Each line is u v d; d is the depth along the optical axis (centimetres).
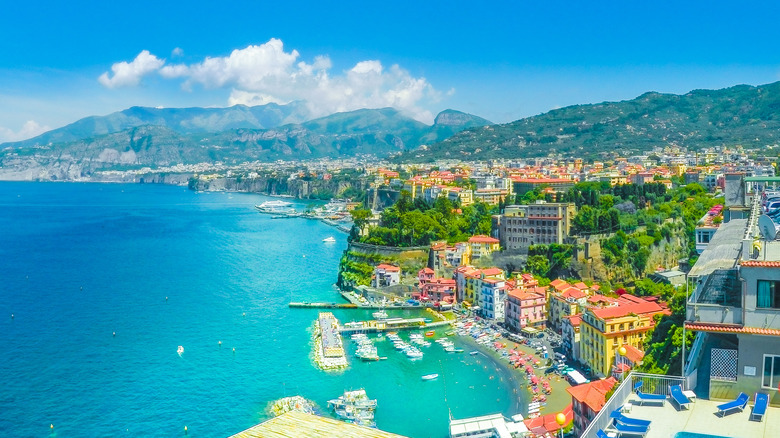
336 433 3825
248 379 17500
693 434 3619
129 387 16812
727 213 10025
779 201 8056
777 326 3881
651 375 4366
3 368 18162
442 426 14712
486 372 18162
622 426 3706
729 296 4325
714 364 4084
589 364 17812
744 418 3775
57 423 14700
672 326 10750
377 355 19525
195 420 14900
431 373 18150
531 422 14175
